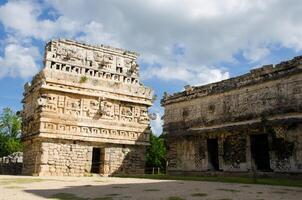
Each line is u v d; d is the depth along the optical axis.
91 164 32.34
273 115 23.52
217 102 28.34
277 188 15.82
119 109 35.12
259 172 23.69
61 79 31.64
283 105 23.00
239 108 26.28
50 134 30.14
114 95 34.75
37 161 30.03
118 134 34.34
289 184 18.22
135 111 36.16
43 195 13.07
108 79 34.94
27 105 34.88
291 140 22.06
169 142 32.31
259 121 24.38
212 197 12.21
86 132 32.31
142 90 36.84
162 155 57.50
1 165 37.97
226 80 27.81
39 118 30.25
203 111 29.55
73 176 30.25
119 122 34.59
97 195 13.02
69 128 31.41
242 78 26.31
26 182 19.95
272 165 23.09
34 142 31.55
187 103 31.38
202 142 28.84
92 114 33.09
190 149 29.92
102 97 33.75
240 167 25.19
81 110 32.53
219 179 22.38
